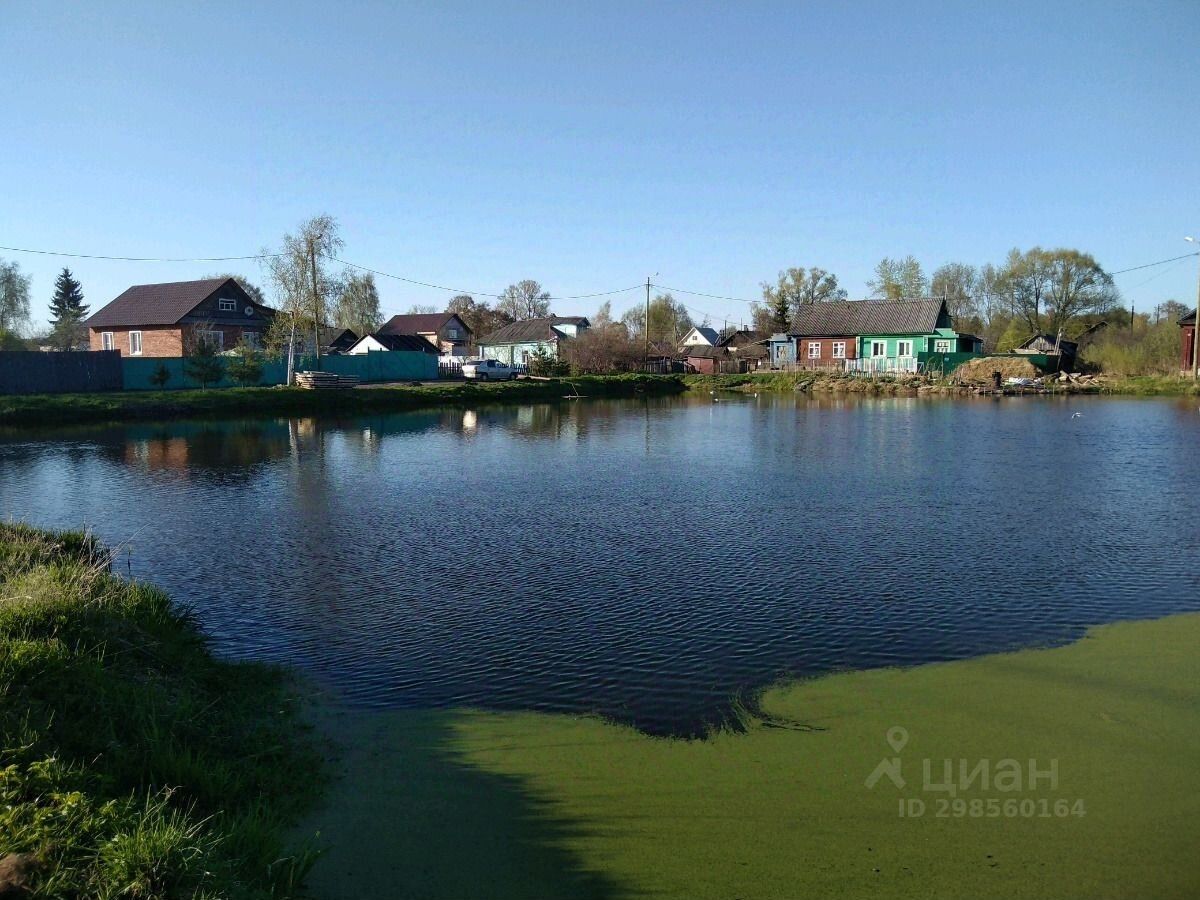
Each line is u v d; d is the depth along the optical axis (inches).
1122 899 184.5
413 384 2026.3
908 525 551.5
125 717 230.1
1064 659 326.6
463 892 186.5
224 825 196.5
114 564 456.1
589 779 236.8
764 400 1961.1
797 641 344.8
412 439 1090.1
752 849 203.9
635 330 4377.5
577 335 2758.4
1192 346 2253.9
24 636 247.9
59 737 210.5
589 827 212.8
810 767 244.1
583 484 720.3
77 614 275.1
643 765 245.1
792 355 2760.8
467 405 1748.3
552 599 397.4
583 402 1891.0
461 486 709.9
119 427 1219.2
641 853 202.2
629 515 586.6
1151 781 236.4
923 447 976.9
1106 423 1279.5
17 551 370.9
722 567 451.5
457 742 258.8
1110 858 199.8
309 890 184.5
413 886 188.1
